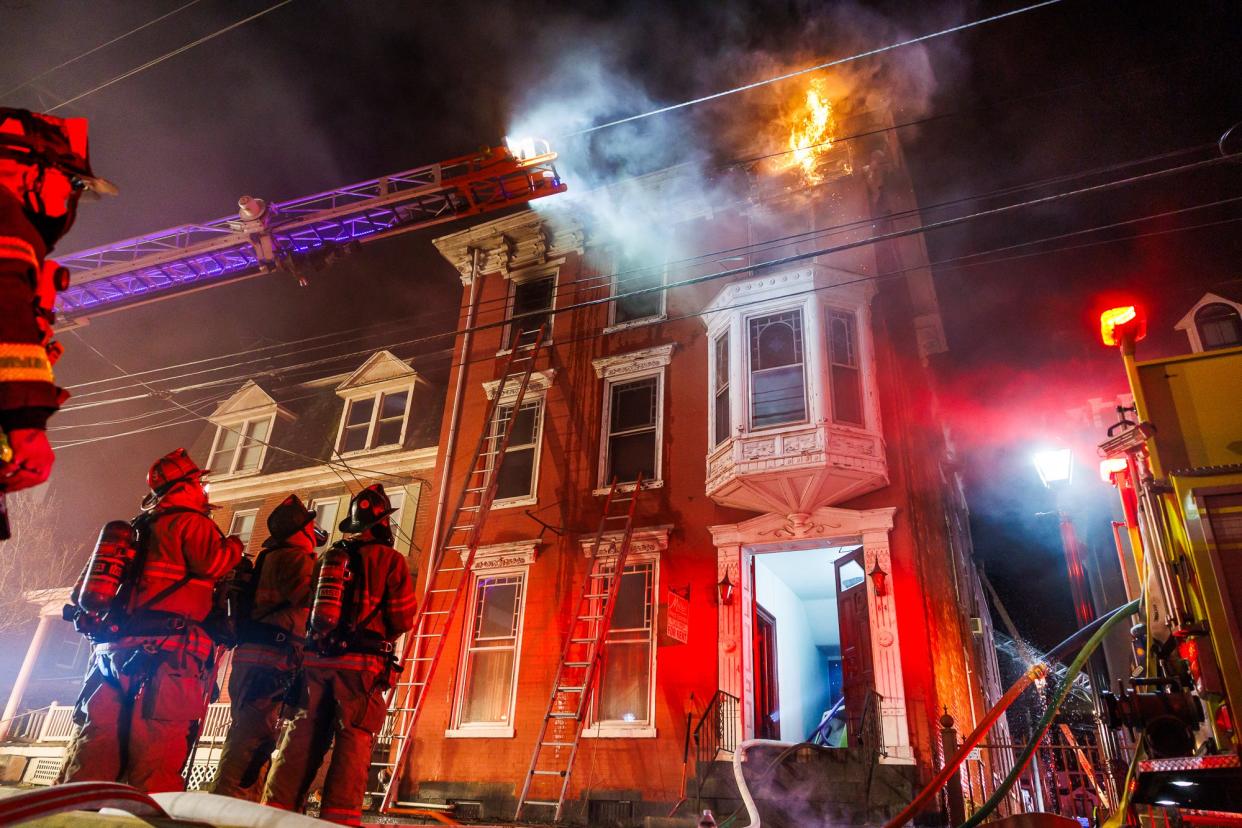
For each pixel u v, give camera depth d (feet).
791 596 57.41
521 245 62.95
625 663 46.11
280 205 44.11
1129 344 18.88
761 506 45.37
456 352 61.26
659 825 35.96
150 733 11.36
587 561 49.19
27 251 4.88
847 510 43.60
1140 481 17.95
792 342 47.14
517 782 45.11
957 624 49.34
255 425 74.59
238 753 14.29
